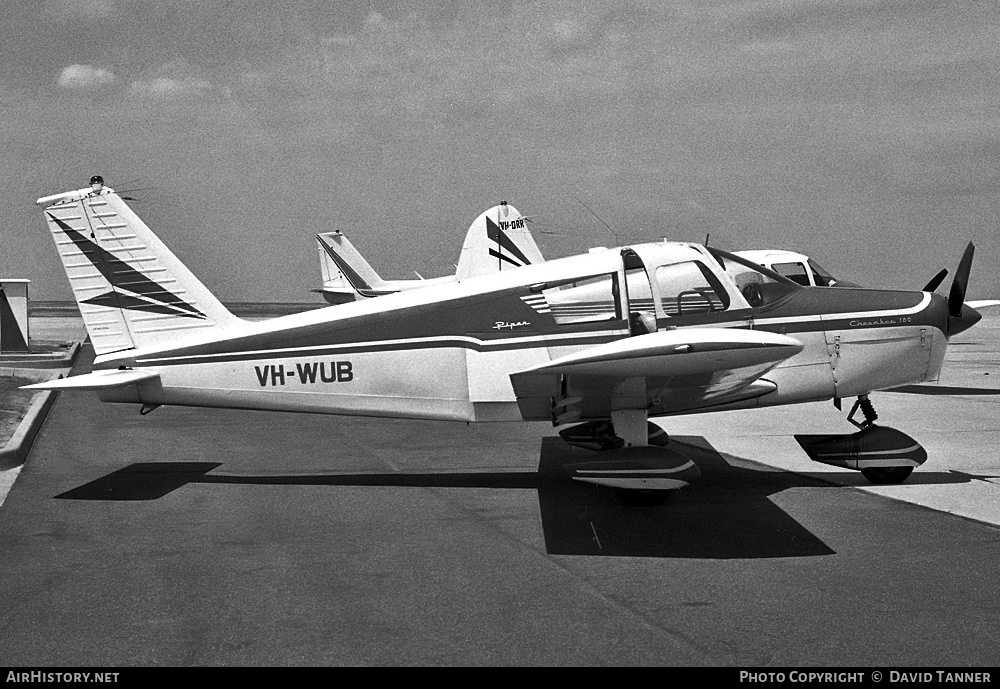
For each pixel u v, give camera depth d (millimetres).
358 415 7539
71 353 19734
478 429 10742
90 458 8758
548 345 7203
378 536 5879
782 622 4281
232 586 4852
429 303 7367
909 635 4109
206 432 10477
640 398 6797
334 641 4082
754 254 15258
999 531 5934
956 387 15047
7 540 5742
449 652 3951
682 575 5027
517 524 6184
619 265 7238
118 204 7715
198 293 7730
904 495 7035
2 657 3904
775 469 8094
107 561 5293
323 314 7598
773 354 5715
